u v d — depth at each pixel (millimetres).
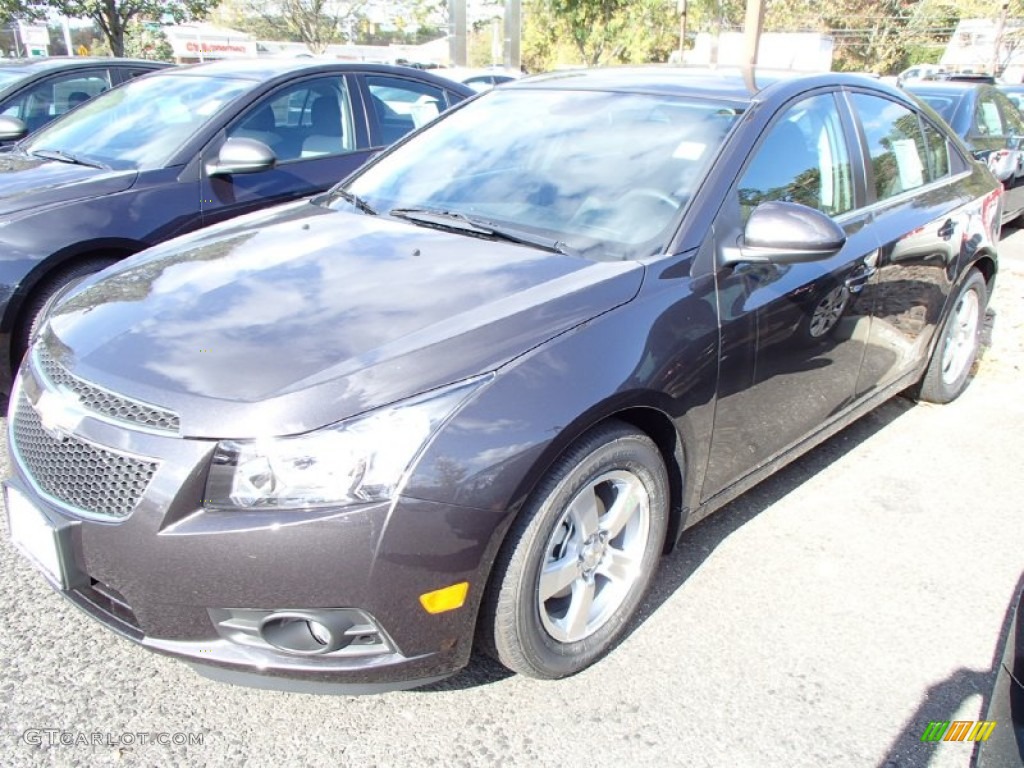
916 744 2355
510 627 2275
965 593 3023
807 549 3254
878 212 3564
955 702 2512
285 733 2324
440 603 2094
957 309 4359
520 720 2393
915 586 3053
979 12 31562
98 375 2227
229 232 3168
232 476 2012
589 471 2334
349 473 1990
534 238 2861
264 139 5031
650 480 2580
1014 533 3410
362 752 2270
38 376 2404
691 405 2592
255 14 40281
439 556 2043
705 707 2463
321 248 2865
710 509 2939
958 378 4617
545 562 2305
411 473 2006
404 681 2182
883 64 47156
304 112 5309
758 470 3125
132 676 2506
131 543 2043
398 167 3604
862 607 2926
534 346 2256
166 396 2102
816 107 3404
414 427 2041
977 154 7867
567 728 2369
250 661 2084
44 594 2863
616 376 2318
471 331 2232
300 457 1994
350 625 2078
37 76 7168
